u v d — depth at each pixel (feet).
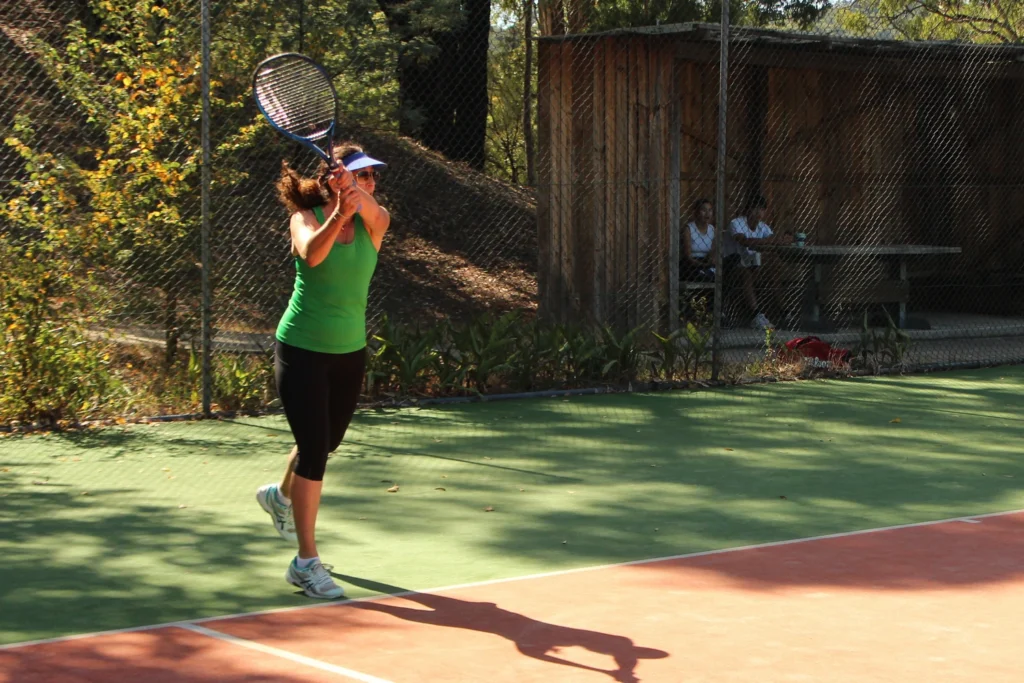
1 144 37.27
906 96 53.52
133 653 13.74
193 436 27.50
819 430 29.32
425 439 27.58
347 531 19.75
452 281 53.31
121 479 23.22
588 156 42.09
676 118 41.09
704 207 45.29
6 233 28.84
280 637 14.37
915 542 19.20
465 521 20.47
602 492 22.74
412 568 17.61
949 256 55.26
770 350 38.68
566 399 33.37
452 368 33.12
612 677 13.00
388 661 13.48
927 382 37.24
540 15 61.00
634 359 35.58
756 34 39.88
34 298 27.73
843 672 13.20
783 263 48.34
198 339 32.22
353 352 16.39
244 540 19.06
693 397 33.94
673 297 41.04
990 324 50.90
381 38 44.98
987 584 16.76
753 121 49.52
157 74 30.53
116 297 30.60
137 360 31.73
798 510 21.47
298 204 16.53
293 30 38.50
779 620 15.07
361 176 16.40
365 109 45.70
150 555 18.15
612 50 41.29
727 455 26.25
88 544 18.74
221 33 35.04
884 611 15.47
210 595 16.17
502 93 78.48
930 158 54.49
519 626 14.83
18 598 15.98
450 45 61.57
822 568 17.60
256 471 24.07
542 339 34.99
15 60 38.68
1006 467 25.46
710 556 18.30
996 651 13.93
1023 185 53.93
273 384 31.09
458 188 59.77
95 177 30.04
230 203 34.06
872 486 23.49
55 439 26.91
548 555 18.38
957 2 66.59
